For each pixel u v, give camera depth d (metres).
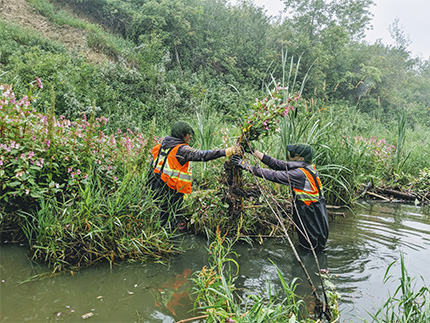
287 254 3.78
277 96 3.81
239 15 22.12
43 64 8.41
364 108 21.33
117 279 3.00
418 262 3.66
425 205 6.57
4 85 3.52
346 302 2.81
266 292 2.91
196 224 4.30
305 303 2.77
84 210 3.35
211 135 5.46
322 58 22.42
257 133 3.86
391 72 28.00
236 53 19.45
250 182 4.70
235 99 12.88
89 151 3.83
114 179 4.03
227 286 2.62
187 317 2.50
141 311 2.54
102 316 2.43
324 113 6.70
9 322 2.27
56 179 3.68
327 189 5.59
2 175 3.27
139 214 3.53
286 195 4.71
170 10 17.52
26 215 3.57
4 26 12.13
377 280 3.22
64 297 2.64
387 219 5.34
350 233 4.55
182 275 3.16
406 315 2.45
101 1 17.72
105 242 3.34
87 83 8.94
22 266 3.05
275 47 22.36
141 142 4.81
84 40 13.19
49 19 14.73
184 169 3.94
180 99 10.73
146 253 3.46
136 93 10.59
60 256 3.14
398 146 8.07
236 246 3.96
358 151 6.74
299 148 3.94
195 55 18.00
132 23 17.38
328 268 3.45
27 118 3.57
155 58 13.18
